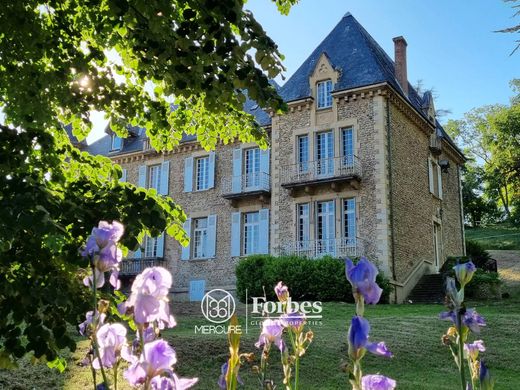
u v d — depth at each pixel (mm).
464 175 60000
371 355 10094
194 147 27688
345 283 18938
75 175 6027
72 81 5898
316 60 23953
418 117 24719
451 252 27500
